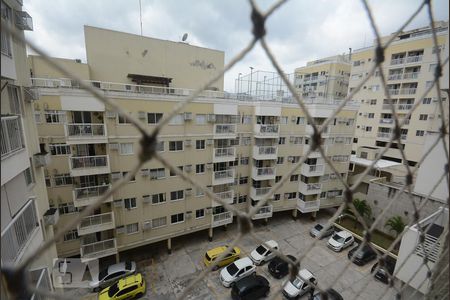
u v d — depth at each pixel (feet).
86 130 35.29
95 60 42.47
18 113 20.17
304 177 57.93
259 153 51.19
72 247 40.42
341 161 60.44
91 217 37.83
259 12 4.87
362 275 41.91
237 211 5.91
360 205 54.29
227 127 46.42
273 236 53.67
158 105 39.63
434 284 9.50
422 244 11.00
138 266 42.80
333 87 92.17
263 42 5.08
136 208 41.65
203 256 45.85
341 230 55.77
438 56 7.81
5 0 17.48
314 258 46.50
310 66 101.55
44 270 18.39
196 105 42.93
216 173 47.16
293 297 36.24
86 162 35.91
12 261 15.55
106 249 39.52
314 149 6.29
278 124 51.78
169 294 37.19
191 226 47.55
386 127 81.61
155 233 44.21
